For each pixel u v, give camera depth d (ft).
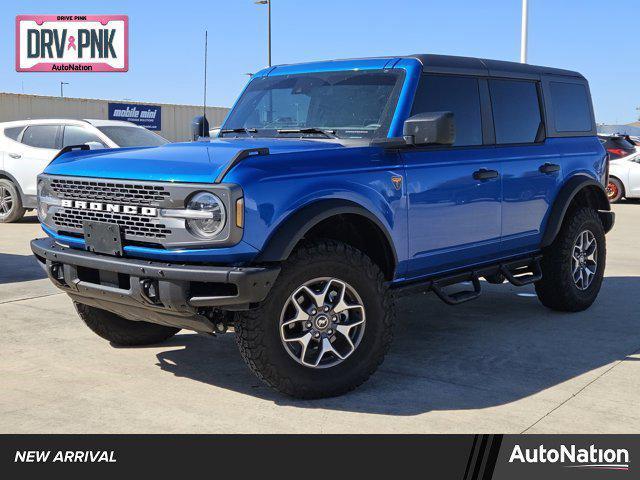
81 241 14.03
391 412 12.82
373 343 13.76
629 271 26.94
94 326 16.34
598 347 16.98
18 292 22.56
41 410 12.91
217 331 13.01
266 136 16.38
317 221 12.78
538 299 21.97
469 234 16.52
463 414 12.74
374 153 14.37
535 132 18.89
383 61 16.19
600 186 20.45
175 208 12.48
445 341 17.47
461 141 16.61
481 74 17.40
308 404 13.21
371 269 13.67
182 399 13.48
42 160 40.55
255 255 12.36
